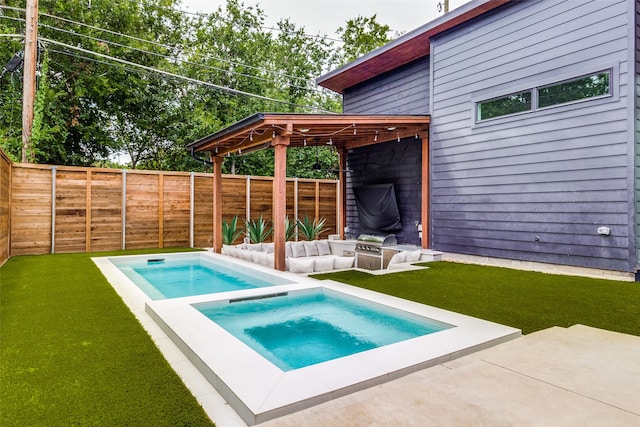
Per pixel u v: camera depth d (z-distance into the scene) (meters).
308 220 12.16
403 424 1.99
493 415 2.07
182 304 4.37
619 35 5.96
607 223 6.09
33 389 2.40
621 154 5.93
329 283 5.69
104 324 3.79
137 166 18.06
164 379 2.58
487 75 7.74
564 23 6.60
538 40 6.95
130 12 15.87
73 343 3.25
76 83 14.37
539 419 2.02
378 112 11.11
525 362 2.81
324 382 2.42
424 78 9.66
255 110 18.55
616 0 5.99
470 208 8.07
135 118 16.72
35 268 7.09
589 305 4.46
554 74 6.71
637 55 5.92
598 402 2.20
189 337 3.22
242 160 18.11
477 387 2.41
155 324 3.88
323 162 19.23
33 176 9.09
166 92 16.89
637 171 5.91
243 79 18.95
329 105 22.11
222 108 18.58
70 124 14.82
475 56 7.96
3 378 2.56
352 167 11.90
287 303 5.21
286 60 21.27
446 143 8.56
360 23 23.83
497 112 7.64
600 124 6.17
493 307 4.39
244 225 11.77
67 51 14.21
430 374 2.66
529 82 7.06
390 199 10.27
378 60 9.98
